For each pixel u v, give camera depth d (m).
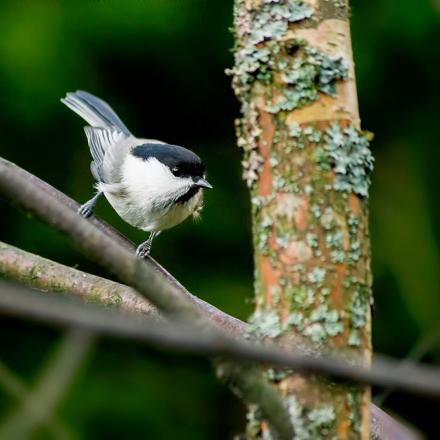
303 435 4.73
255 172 5.25
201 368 11.36
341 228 5.09
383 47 12.26
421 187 12.54
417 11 12.12
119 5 11.88
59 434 4.61
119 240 8.12
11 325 11.27
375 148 12.66
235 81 5.41
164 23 12.09
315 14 5.36
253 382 4.02
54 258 11.83
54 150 12.08
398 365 3.24
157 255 12.21
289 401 4.78
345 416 4.79
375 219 12.53
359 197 5.19
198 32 12.25
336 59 5.32
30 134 11.97
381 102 12.50
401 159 12.61
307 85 5.26
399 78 12.41
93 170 10.21
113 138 10.45
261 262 5.16
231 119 12.76
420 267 12.30
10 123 11.88
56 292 6.56
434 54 12.27
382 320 12.21
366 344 5.02
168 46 12.26
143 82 12.48
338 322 4.96
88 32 11.88
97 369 11.27
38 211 3.51
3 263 6.64
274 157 5.21
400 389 2.83
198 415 11.30
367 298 5.10
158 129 12.76
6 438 4.43
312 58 5.29
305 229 5.09
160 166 9.72
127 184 9.77
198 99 12.67
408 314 12.16
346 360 4.86
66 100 11.12
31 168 12.09
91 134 10.65
